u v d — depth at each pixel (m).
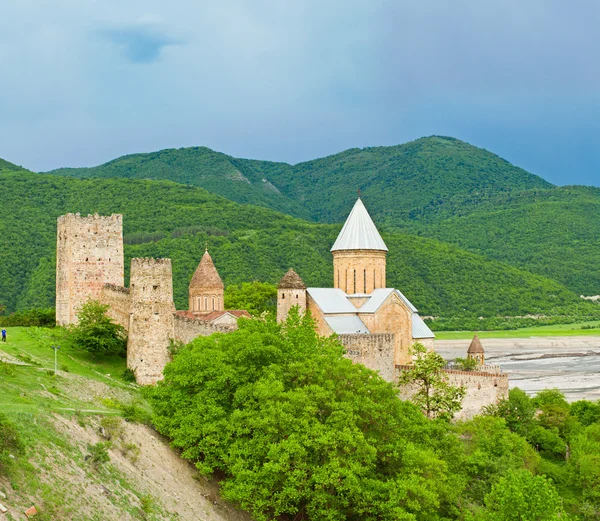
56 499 42.56
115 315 98.62
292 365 62.66
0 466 41.88
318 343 72.00
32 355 82.69
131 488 50.25
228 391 63.19
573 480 83.12
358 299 106.38
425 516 57.16
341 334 94.00
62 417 53.28
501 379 97.62
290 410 56.84
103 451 50.03
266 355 64.81
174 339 87.94
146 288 85.81
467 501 67.88
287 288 100.75
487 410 96.44
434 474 58.19
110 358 91.12
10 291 191.12
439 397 85.69
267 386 58.28
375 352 95.19
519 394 98.62
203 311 112.00
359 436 55.12
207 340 71.25
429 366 86.00
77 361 87.19
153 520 48.41
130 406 65.12
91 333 89.38
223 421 59.09
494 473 73.25
